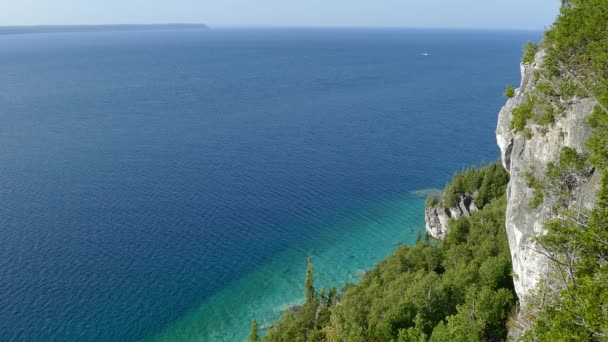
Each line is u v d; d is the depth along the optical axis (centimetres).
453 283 5812
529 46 6000
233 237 9869
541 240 3378
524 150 4541
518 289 4331
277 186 12650
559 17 5147
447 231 9150
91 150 15338
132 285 8100
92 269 8450
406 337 4778
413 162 14850
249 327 7319
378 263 8431
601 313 2528
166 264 8762
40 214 10469
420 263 7394
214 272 8638
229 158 14938
